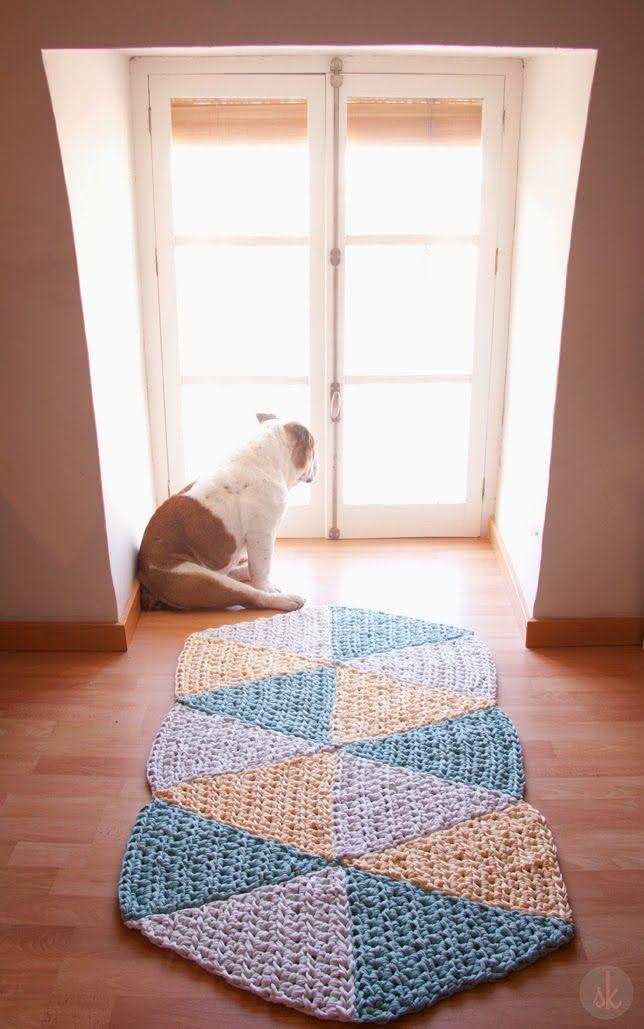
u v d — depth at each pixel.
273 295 3.25
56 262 2.35
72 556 2.70
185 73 2.96
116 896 1.84
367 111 3.01
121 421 2.89
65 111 2.28
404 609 3.06
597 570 2.74
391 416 3.43
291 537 3.65
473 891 1.82
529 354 2.93
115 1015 1.58
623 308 2.43
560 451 2.59
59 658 2.76
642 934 1.74
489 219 3.15
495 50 2.23
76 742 2.33
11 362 2.47
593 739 2.34
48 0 2.09
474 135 3.06
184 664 2.67
